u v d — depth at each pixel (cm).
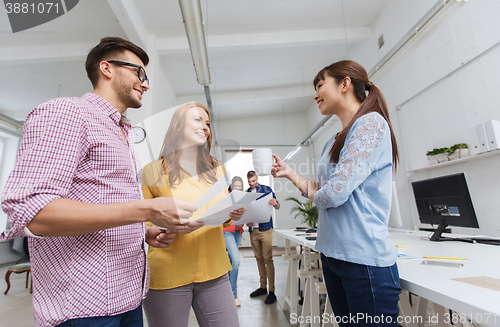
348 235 72
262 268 288
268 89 602
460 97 260
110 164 62
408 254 116
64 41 382
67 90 503
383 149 73
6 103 539
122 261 62
